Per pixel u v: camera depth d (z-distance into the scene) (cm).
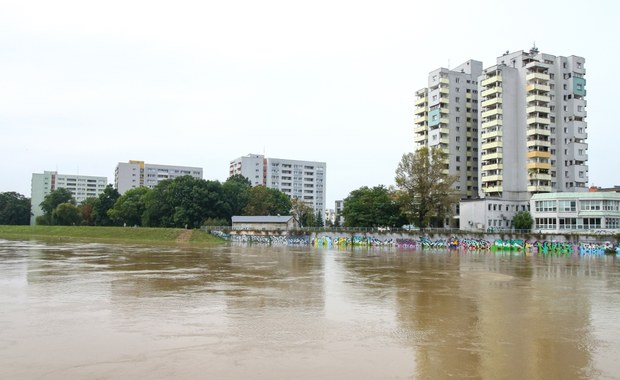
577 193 9569
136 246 8538
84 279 3503
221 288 3116
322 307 2447
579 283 3606
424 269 4644
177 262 5156
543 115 11562
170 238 11112
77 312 2241
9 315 2161
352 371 1400
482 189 12025
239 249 8238
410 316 2233
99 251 6900
